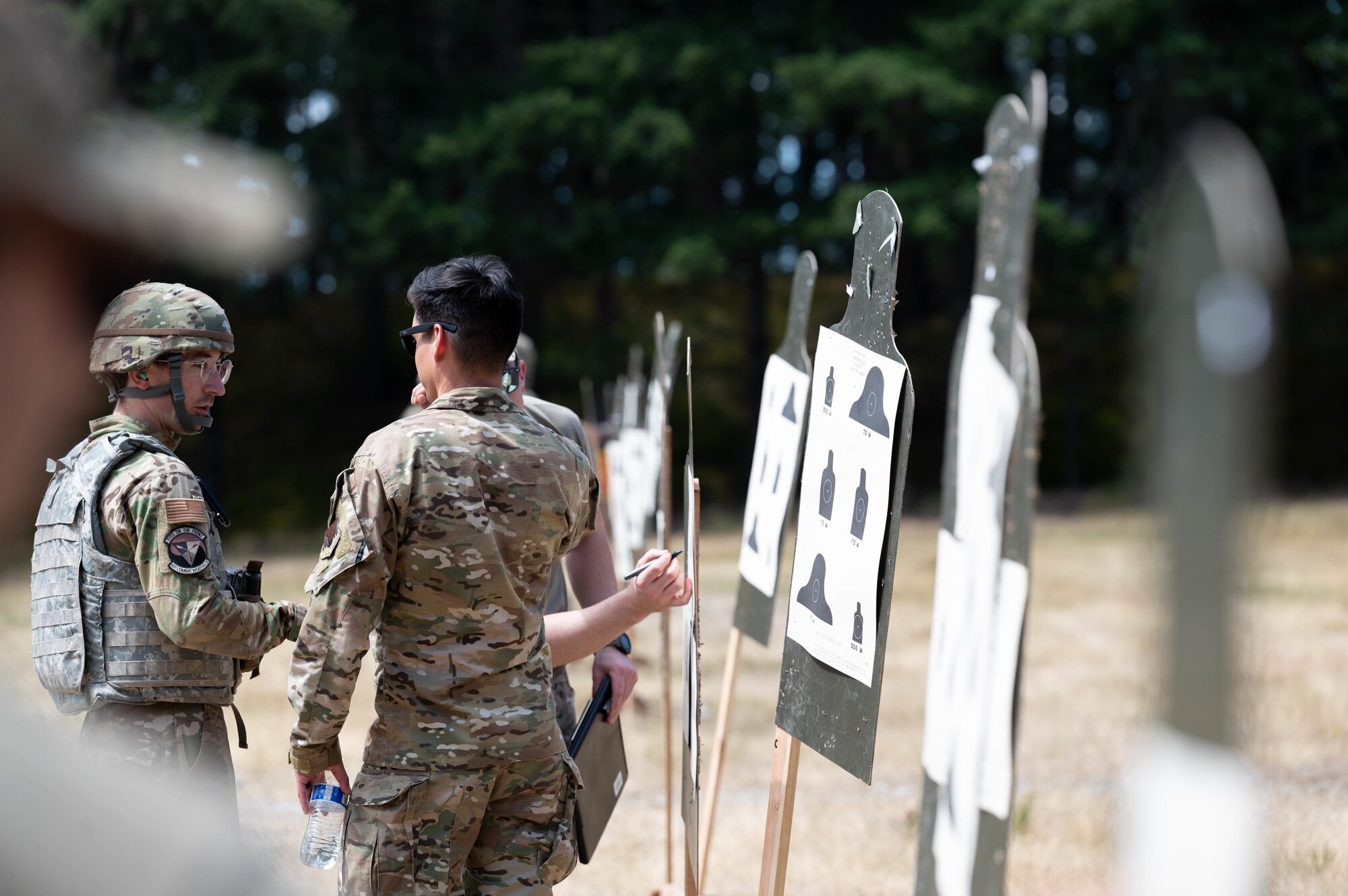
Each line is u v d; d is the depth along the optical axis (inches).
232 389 3019.2
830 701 266.7
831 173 2785.4
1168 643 40.4
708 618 1145.4
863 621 250.1
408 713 259.9
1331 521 1658.5
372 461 257.6
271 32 2170.3
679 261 2365.9
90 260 38.0
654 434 781.3
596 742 315.3
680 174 2434.8
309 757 261.7
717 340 3149.6
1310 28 2345.0
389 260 2325.3
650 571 295.6
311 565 1749.5
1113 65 2423.7
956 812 220.7
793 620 293.7
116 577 269.4
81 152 37.1
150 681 268.2
